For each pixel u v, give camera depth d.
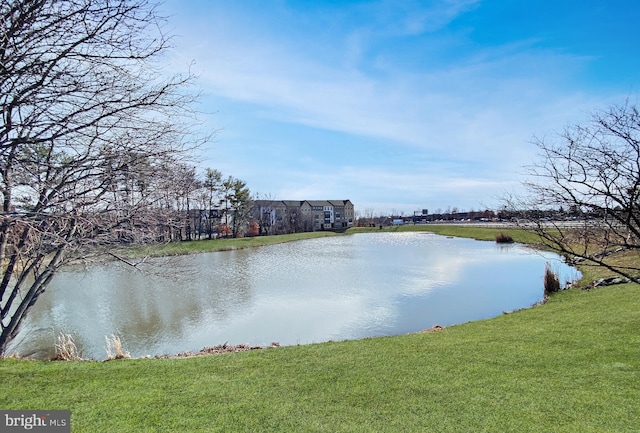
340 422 4.01
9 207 5.13
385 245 39.09
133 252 7.51
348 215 90.81
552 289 13.57
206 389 4.92
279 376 5.48
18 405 4.36
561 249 5.26
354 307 13.57
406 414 4.19
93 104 4.88
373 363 6.07
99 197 5.24
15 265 6.64
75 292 16.61
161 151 5.48
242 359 6.47
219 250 35.31
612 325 7.51
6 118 4.62
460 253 29.61
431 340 7.75
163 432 3.76
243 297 15.53
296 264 25.08
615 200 4.76
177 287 17.59
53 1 4.19
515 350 6.43
